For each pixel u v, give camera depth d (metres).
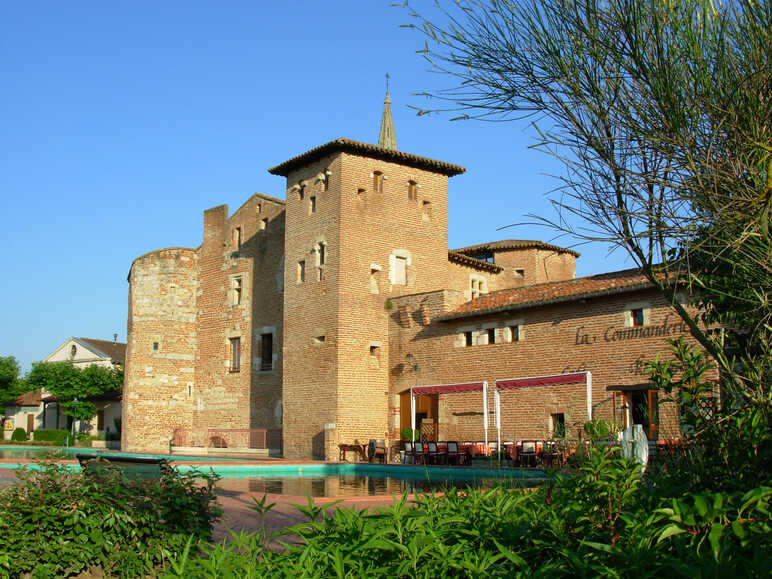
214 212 45.09
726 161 5.75
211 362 43.78
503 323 29.95
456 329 31.81
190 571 6.43
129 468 12.00
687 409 7.29
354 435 32.91
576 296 26.77
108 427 63.25
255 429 39.12
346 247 33.75
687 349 7.61
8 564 7.87
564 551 5.55
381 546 5.82
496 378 29.88
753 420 6.45
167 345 44.44
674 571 5.16
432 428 32.38
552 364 27.86
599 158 6.08
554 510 6.48
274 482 23.56
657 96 5.67
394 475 26.80
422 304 33.16
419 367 33.09
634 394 25.28
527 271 42.31
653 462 9.05
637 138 5.89
